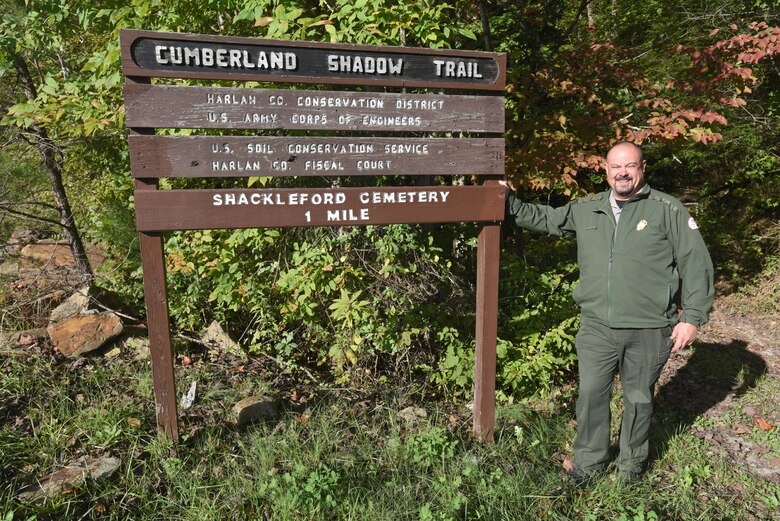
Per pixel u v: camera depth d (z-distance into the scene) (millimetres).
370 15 3934
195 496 2723
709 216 9164
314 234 4648
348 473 2988
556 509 2896
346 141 3018
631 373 3037
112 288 5680
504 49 6297
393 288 4551
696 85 5078
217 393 3777
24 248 6367
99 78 4449
